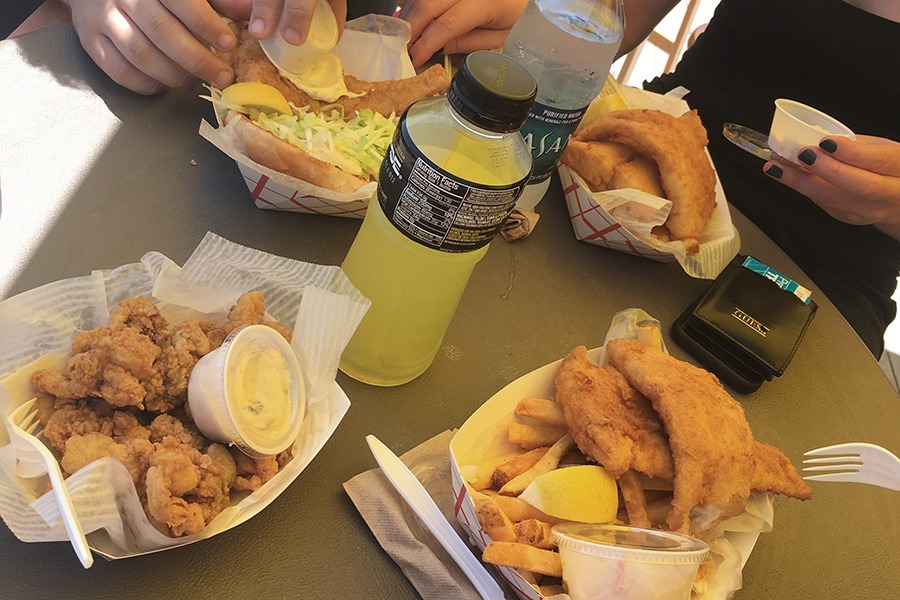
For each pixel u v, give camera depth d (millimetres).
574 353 400
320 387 348
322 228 470
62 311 322
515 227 524
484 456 375
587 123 577
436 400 415
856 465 419
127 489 270
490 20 609
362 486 353
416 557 336
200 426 310
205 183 463
